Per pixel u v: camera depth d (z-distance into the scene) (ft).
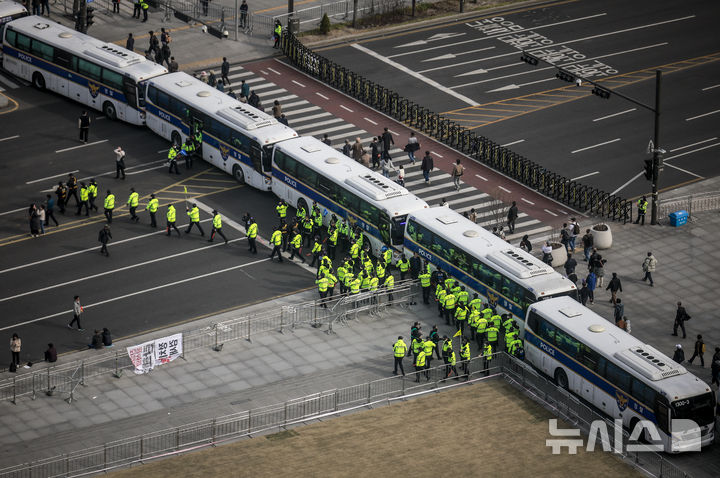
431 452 546.26
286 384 597.11
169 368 606.96
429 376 605.31
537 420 572.51
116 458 537.65
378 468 533.55
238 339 630.33
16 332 630.74
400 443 552.82
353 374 606.55
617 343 577.02
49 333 631.56
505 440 556.51
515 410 580.71
